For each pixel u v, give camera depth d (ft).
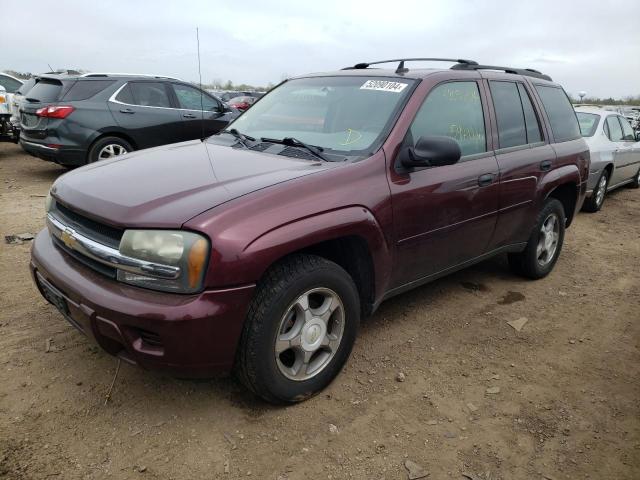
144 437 8.18
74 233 8.45
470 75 12.41
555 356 11.38
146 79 27.78
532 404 9.60
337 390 9.66
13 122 33.50
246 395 9.34
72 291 8.00
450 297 14.08
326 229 8.50
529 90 14.40
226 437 8.29
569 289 15.29
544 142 14.58
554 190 15.66
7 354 10.11
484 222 12.34
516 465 8.08
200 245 7.35
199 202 7.82
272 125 12.01
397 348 11.25
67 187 9.25
